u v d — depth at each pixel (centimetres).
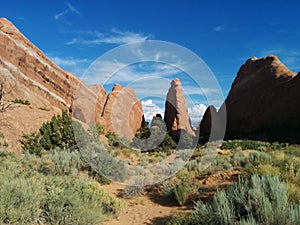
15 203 486
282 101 4662
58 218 507
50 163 1004
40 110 2133
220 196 520
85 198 632
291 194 522
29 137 1496
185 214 598
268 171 735
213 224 466
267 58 6234
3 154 1077
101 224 576
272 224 408
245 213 475
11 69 4766
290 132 3941
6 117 1638
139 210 716
